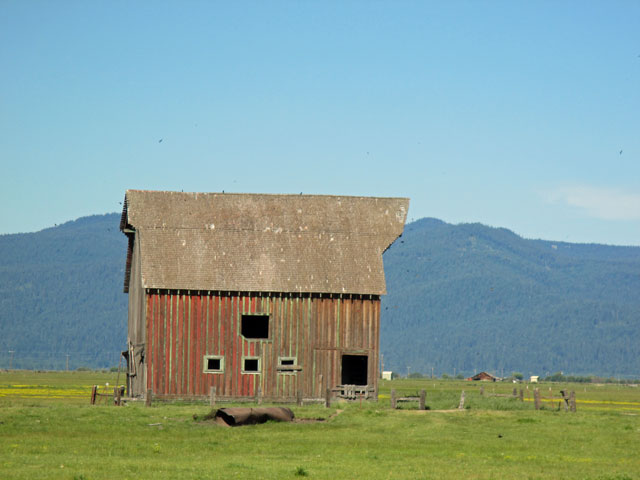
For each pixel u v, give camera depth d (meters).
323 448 58.50
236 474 46.09
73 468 47.34
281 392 91.62
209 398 90.31
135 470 47.03
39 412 71.88
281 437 63.25
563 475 48.38
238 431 66.00
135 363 95.44
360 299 94.06
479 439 64.06
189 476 45.09
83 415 70.81
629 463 54.25
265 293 92.44
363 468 49.62
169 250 93.38
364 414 75.75
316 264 94.94
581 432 67.88
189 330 90.81
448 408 82.19
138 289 96.44
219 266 93.06
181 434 63.72
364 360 106.25
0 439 59.31
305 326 92.75
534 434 66.69
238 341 91.50
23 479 43.28
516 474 48.53
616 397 169.12
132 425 66.88
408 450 58.28
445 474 47.94
